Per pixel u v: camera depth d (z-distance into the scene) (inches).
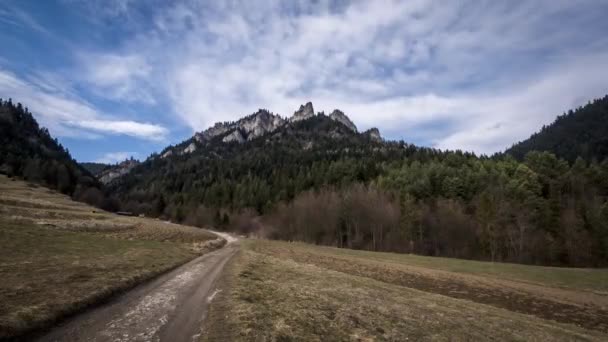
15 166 5364.2
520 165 3523.6
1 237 924.0
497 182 3331.7
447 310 741.9
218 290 703.1
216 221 5022.1
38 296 497.4
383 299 789.2
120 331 434.3
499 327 644.7
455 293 1042.1
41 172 5349.4
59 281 594.9
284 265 1248.2
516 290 1088.8
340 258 1748.3
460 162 4744.1
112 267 794.2
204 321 491.5
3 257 711.1
